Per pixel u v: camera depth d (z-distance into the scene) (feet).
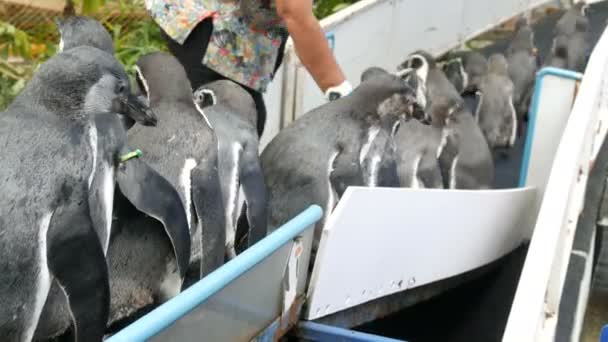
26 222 5.73
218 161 8.57
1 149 5.88
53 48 15.70
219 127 8.76
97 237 6.12
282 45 11.58
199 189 7.86
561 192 8.09
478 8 26.45
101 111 6.43
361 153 10.37
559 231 7.23
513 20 28.35
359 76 19.97
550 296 7.41
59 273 5.88
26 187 5.80
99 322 6.14
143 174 7.10
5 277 5.62
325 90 10.60
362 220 8.84
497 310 13.55
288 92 15.79
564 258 8.09
